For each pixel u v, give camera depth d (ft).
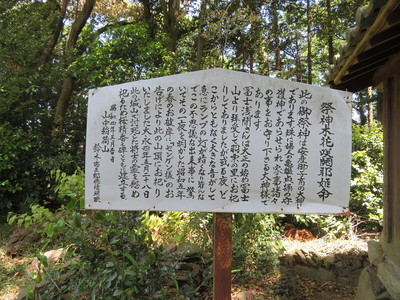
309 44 33.32
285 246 15.88
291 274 12.94
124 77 21.01
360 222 17.24
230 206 7.40
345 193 7.35
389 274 9.33
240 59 26.99
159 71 21.34
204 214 12.64
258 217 12.72
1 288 11.19
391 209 10.29
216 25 19.20
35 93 22.27
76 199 8.78
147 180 7.66
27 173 19.24
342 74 10.42
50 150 21.66
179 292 8.68
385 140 10.58
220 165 7.47
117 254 8.09
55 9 28.17
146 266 7.97
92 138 7.91
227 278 7.54
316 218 18.08
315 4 34.04
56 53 26.86
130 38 21.44
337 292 13.12
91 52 22.26
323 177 7.38
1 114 19.86
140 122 7.77
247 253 12.21
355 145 20.98
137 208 7.63
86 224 8.25
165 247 11.07
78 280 8.26
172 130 7.66
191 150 7.57
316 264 14.39
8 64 22.33
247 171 7.42
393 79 10.11
